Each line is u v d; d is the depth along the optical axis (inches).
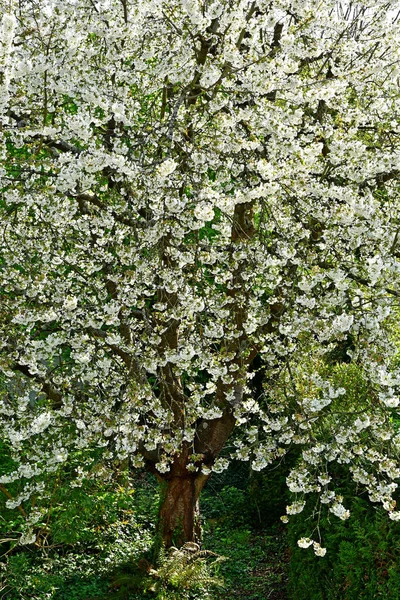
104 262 205.9
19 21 181.5
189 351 180.5
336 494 193.6
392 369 188.2
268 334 211.8
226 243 222.4
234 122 173.6
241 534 270.4
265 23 180.2
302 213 192.1
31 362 182.4
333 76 210.4
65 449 203.0
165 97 215.5
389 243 179.9
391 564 156.3
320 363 245.8
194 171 185.3
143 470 348.8
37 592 203.3
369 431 183.3
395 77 215.8
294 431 189.6
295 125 204.7
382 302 167.9
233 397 207.2
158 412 186.1
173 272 180.5
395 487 161.6
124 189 186.4
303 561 197.9
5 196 161.6
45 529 232.1
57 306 198.7
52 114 198.5
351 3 227.5
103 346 202.8
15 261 186.5
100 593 207.0
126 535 253.9
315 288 185.9
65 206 182.9
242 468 333.7
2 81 155.6
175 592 204.8
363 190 199.0
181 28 185.0
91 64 198.4
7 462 239.9
